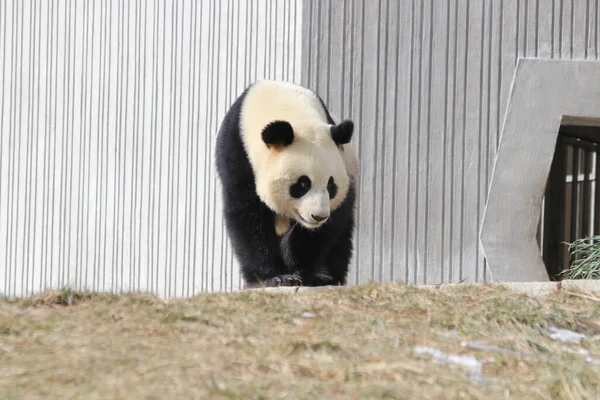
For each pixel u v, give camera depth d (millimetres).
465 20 19984
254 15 20344
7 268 25859
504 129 19891
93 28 23734
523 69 19906
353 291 11016
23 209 25406
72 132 24141
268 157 13516
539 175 19875
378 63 19812
